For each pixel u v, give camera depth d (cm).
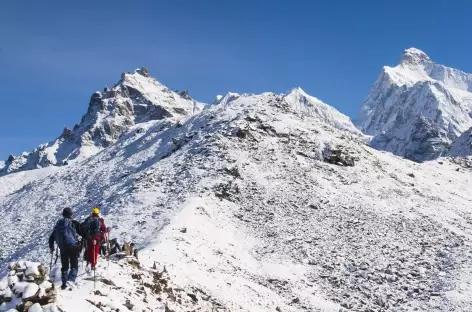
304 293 3170
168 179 5488
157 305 1588
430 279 3600
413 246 4359
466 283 3356
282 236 4200
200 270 2739
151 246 3033
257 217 4525
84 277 1514
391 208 5334
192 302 1895
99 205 5669
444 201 6134
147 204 4784
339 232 4481
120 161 9181
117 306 1360
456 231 4994
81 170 9825
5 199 10544
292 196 5116
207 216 4194
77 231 1493
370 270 3716
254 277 3216
